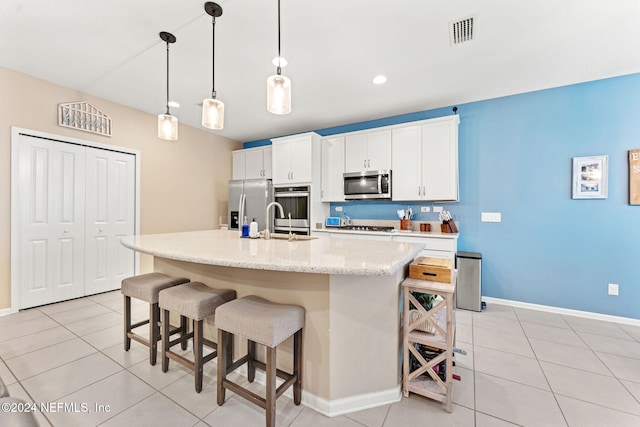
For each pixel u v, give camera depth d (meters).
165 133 2.23
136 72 2.71
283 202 4.24
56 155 3.00
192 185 4.42
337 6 1.81
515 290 3.16
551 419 1.43
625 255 2.67
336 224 4.03
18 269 2.76
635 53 2.31
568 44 2.21
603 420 1.42
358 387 1.52
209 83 2.93
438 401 1.58
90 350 2.07
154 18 1.94
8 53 2.39
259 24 1.99
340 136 4.04
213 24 1.94
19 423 0.77
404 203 3.81
